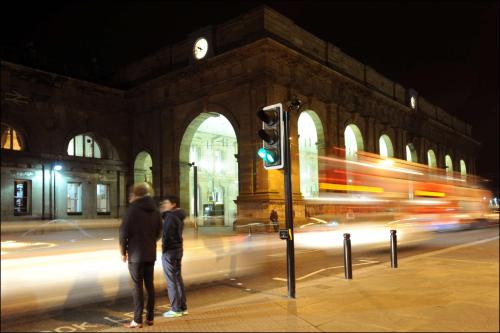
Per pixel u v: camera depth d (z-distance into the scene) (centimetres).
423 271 1064
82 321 700
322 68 3369
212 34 3269
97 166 3594
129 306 799
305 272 1173
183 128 3434
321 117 3459
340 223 3172
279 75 3045
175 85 3522
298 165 3134
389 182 3116
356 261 1391
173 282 715
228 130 4319
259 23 3027
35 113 3259
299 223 2988
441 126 5719
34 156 3200
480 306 699
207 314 711
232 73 3127
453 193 3725
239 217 2947
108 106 3753
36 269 1112
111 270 1141
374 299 771
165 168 3531
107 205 3662
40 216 3194
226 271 1195
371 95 4078
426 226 3016
